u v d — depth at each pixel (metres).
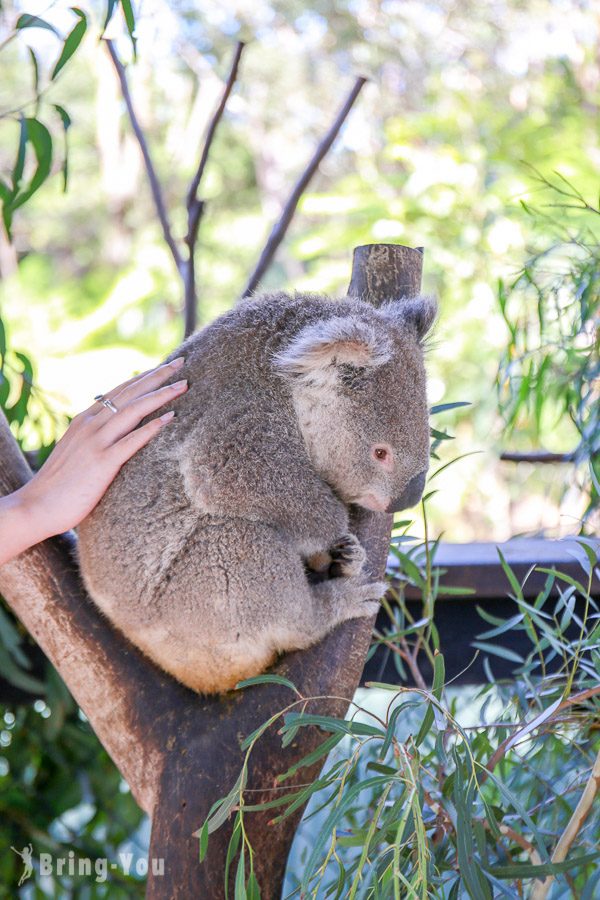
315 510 2.62
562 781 2.99
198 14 15.47
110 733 2.55
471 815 2.17
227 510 2.54
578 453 3.57
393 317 2.93
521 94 13.43
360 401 2.72
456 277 9.12
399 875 1.96
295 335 2.72
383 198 10.42
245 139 17.08
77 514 2.49
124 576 2.56
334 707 2.50
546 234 5.34
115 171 15.41
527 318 3.79
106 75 14.62
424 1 15.08
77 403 9.17
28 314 12.38
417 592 3.44
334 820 2.04
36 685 3.55
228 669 2.51
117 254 15.94
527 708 2.78
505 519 10.79
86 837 4.38
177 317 12.11
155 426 2.55
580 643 2.55
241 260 14.82
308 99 16.72
